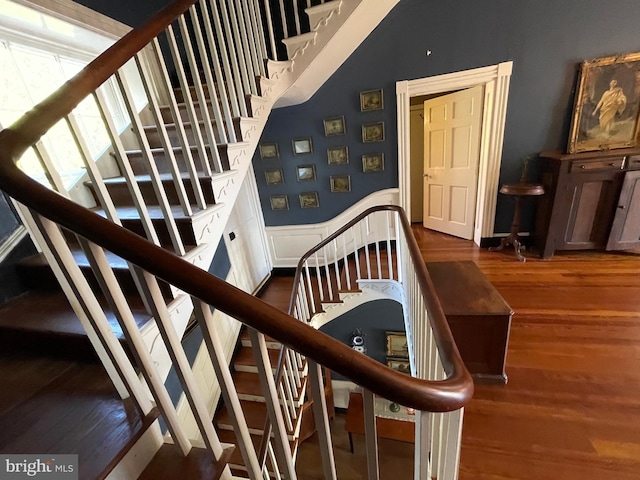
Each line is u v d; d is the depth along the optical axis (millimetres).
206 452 923
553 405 1373
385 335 3539
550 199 2680
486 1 2533
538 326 1896
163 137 1257
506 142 2922
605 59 2393
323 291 3432
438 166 3746
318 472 2848
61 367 1125
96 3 1963
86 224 633
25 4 1563
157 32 1187
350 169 3404
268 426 1626
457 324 1440
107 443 834
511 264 2803
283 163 3564
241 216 3545
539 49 2570
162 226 1445
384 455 2953
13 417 931
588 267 2598
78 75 917
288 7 2783
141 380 1071
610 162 2385
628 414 1297
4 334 1182
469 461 1189
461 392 566
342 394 3758
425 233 3996
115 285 762
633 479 1075
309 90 2928
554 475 1113
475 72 2746
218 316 2898
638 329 1797
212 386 2771
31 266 1391
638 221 2484
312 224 3771
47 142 1879
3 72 1661
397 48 2840
